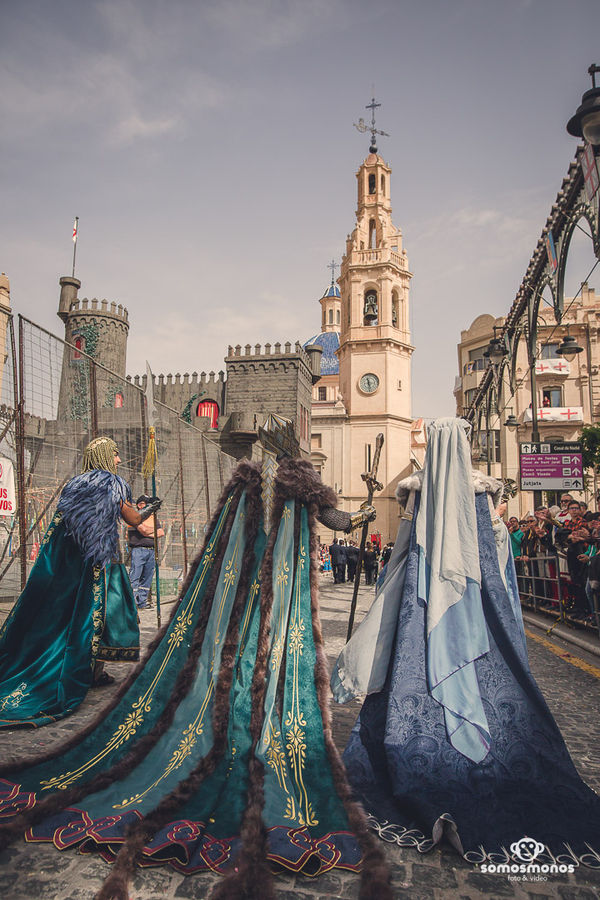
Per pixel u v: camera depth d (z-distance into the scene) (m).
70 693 3.81
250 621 2.75
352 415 51.69
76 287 42.31
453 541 2.88
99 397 7.96
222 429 35.66
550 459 12.99
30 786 2.39
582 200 8.12
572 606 8.75
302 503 3.02
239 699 2.55
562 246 9.65
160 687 2.71
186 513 12.27
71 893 1.86
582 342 34.12
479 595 2.78
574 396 33.97
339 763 2.40
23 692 3.71
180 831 2.04
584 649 6.75
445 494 3.01
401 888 1.94
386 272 53.09
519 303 14.03
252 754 2.39
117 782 2.38
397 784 2.37
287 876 1.97
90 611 4.04
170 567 11.77
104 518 3.98
